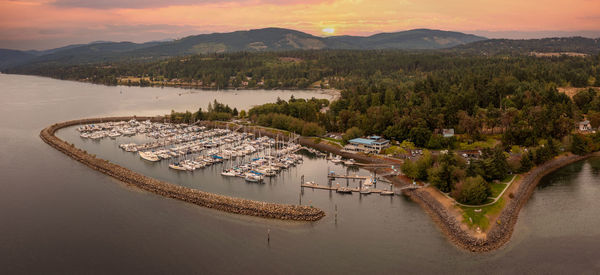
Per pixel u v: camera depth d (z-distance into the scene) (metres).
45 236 171.88
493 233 167.00
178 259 154.62
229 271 146.88
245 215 191.12
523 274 142.75
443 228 177.88
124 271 147.00
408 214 193.12
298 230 177.38
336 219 188.00
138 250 161.00
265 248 162.50
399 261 152.38
